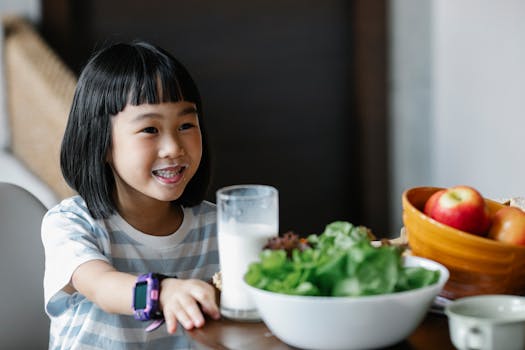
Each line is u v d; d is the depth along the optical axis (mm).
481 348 1134
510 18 4426
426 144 5023
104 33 4609
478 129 4699
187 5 4770
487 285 1357
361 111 5051
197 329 1299
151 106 1610
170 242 1771
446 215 1369
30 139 3809
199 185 1822
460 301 1207
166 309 1340
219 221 1354
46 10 4406
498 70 4535
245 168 5008
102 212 1696
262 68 4953
